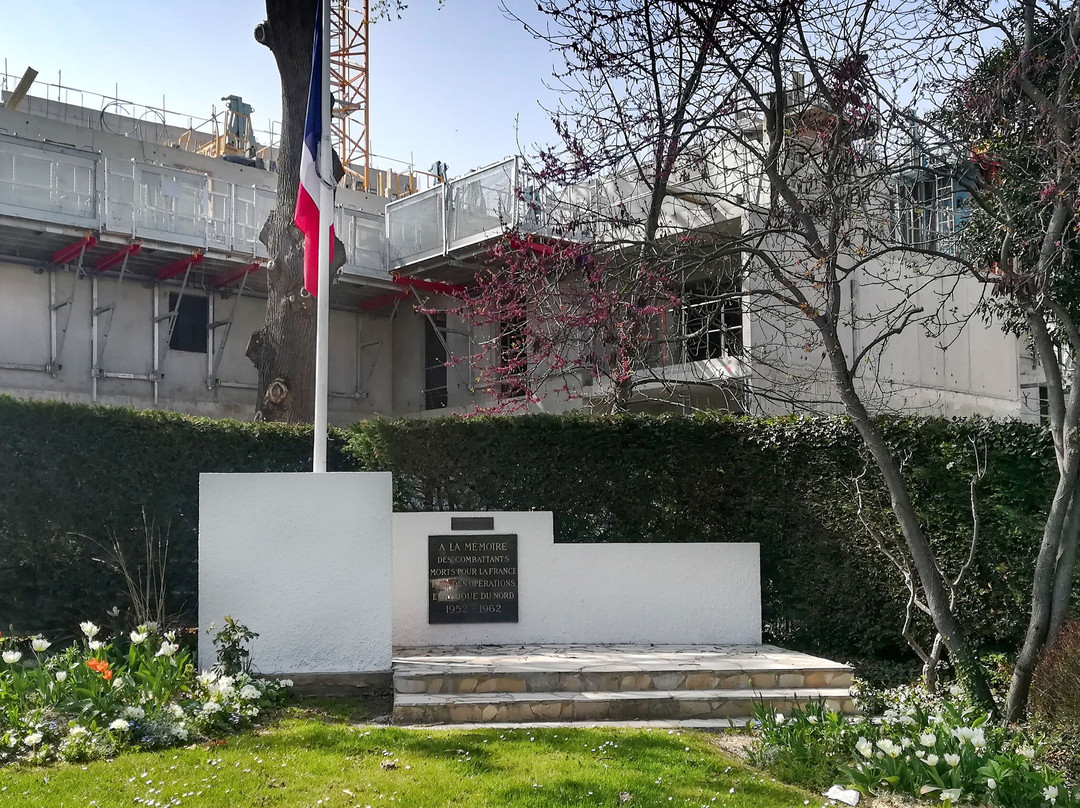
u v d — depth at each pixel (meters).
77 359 19.39
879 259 16.95
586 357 11.74
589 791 5.71
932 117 10.03
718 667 8.72
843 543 10.92
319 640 8.55
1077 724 7.23
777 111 9.39
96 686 7.00
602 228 14.18
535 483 11.12
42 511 9.48
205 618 8.47
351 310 23.20
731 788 6.00
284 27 15.20
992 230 11.02
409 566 10.28
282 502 8.65
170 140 26.50
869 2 9.15
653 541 11.32
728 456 11.48
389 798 5.49
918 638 10.55
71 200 17.58
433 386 22.83
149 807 5.22
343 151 32.53
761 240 10.38
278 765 6.07
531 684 8.38
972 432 10.47
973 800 6.10
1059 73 9.55
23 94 20.75
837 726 7.04
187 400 20.78
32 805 5.21
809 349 11.74
